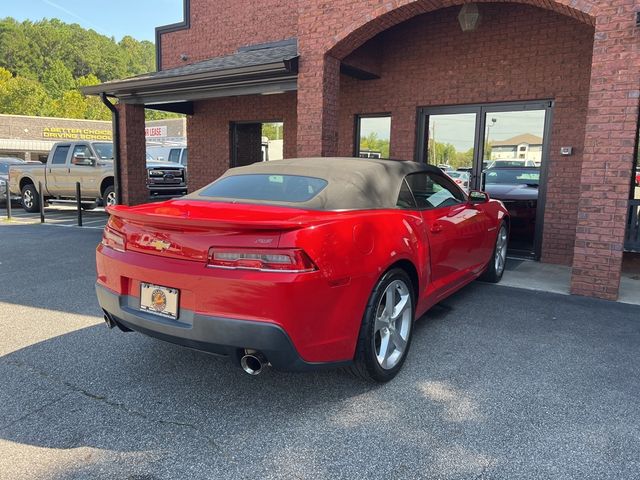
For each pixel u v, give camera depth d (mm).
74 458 2566
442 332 4410
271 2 10766
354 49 7492
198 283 2824
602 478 2408
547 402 3148
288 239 2736
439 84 8438
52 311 4973
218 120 11711
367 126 9438
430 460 2547
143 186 11391
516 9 7656
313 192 3584
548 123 7648
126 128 10914
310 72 7414
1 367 3641
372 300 3227
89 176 13570
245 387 3359
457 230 4574
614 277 5457
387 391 3307
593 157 5430
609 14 5199
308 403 3146
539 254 7867
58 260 7555
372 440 2729
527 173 7984
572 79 7301
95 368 3633
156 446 2676
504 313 4969
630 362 3781
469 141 8406
